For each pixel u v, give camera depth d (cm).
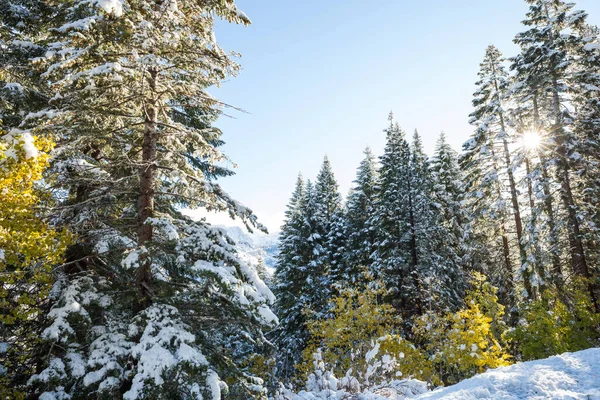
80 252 901
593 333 1456
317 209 3056
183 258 738
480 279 1537
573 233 1694
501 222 2147
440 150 2952
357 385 794
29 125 762
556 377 434
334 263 2747
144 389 578
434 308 2136
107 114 798
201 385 640
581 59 1789
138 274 785
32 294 751
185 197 844
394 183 2411
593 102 1728
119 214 1007
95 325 760
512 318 1916
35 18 969
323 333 1395
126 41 733
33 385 675
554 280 1756
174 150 913
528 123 1948
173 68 864
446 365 1277
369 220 2669
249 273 776
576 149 1725
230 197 820
